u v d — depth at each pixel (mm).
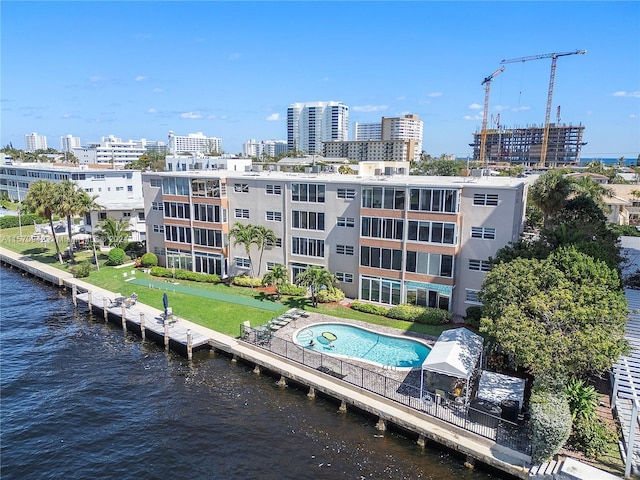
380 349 33250
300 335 35688
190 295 45750
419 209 38312
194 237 51375
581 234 32844
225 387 30594
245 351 33375
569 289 24641
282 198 46188
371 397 26828
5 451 24297
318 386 28422
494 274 27438
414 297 39969
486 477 21719
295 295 44938
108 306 43156
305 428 25953
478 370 27672
